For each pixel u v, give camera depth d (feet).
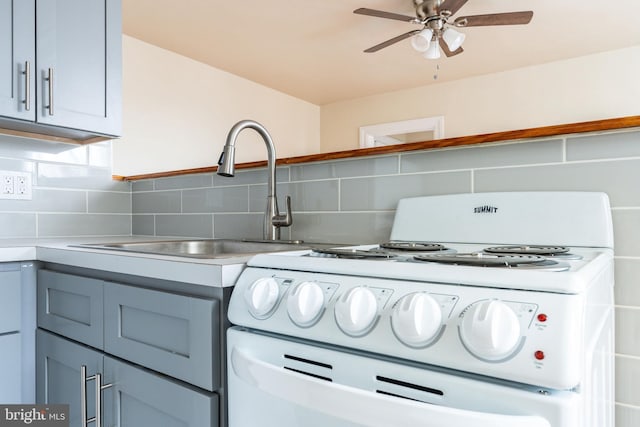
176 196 5.56
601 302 2.02
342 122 15.98
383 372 1.67
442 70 12.90
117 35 5.05
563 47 11.30
